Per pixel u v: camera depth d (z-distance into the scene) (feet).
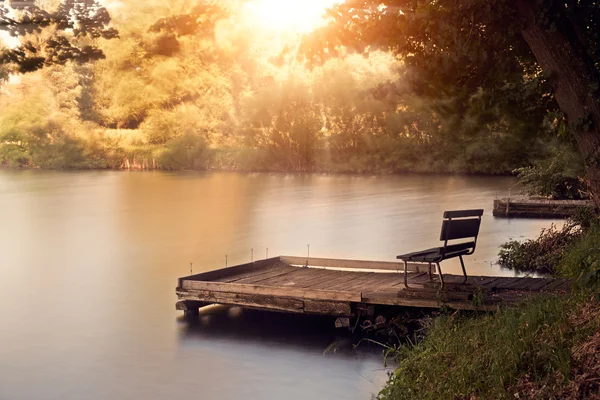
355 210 87.76
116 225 78.79
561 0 22.95
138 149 191.62
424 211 85.25
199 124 189.26
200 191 120.37
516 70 27.45
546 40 23.40
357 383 26.53
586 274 21.48
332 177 148.97
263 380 27.14
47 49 35.27
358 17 28.48
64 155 196.75
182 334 33.76
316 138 169.48
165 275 50.08
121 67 192.44
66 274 50.98
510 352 18.75
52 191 125.39
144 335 33.83
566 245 45.62
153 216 86.63
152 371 28.63
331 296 32.76
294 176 153.69
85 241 67.41
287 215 84.17
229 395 25.70
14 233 73.72
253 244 63.10
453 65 28.53
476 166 148.56
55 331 35.14
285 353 30.30
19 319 37.76
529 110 27.27
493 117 28.50
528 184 86.94
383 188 119.65
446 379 19.35
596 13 24.49
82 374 28.58
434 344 22.67
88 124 203.21
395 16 28.04
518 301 27.02
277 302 33.99
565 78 23.29
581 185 77.82
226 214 86.89
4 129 203.00
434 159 155.02
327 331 33.40
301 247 60.59
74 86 206.18
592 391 16.10
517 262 48.08
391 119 156.46
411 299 30.83
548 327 19.42
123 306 40.24
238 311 37.83
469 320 24.94
